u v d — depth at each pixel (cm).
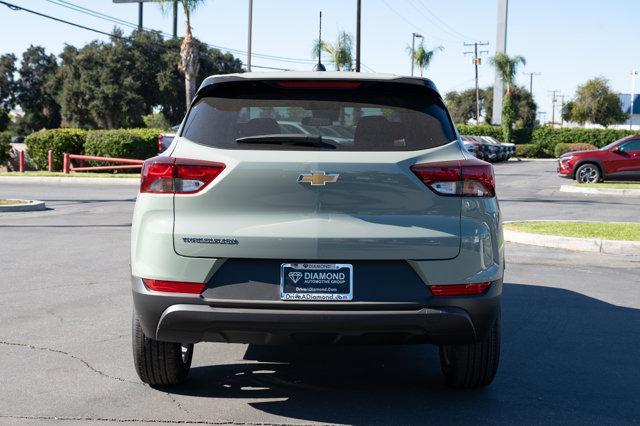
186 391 447
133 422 394
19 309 657
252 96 409
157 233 379
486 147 4469
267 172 371
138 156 2817
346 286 371
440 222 379
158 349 421
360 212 372
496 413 416
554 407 427
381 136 388
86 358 512
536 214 1550
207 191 375
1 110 6988
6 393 439
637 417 413
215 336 383
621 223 1270
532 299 736
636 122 10931
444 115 410
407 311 373
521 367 507
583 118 9225
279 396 440
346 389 455
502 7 6562
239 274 374
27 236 1140
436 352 542
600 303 720
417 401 434
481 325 388
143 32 7444
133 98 7069
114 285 768
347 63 4384
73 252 987
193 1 3594
